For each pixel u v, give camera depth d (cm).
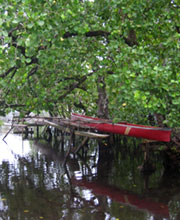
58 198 709
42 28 646
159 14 870
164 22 817
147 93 632
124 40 830
